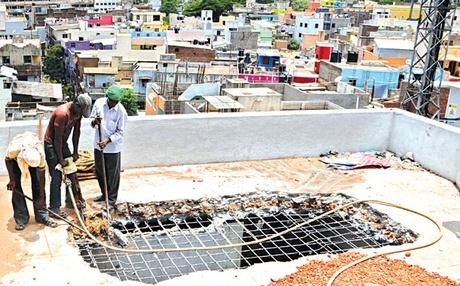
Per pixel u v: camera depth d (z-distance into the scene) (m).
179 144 7.91
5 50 47.56
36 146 5.54
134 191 6.89
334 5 113.25
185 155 8.00
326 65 37.19
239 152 8.33
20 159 5.37
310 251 6.23
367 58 46.47
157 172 7.66
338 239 6.55
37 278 4.82
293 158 8.70
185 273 5.79
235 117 8.10
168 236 6.32
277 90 28.80
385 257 5.62
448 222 6.56
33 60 48.84
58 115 5.60
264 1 122.44
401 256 5.68
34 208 5.75
